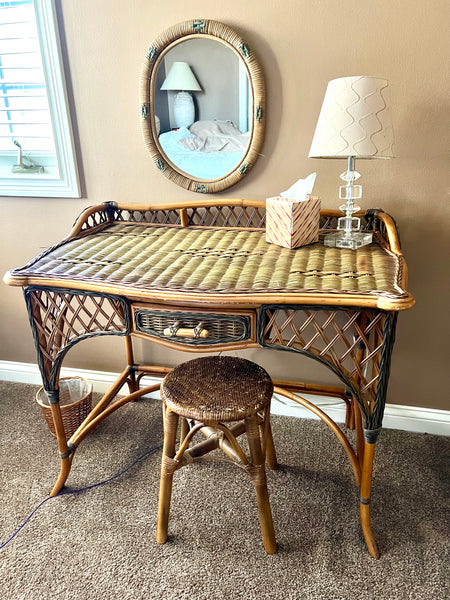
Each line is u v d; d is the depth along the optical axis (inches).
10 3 63.9
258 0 56.5
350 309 43.2
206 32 58.0
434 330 66.7
